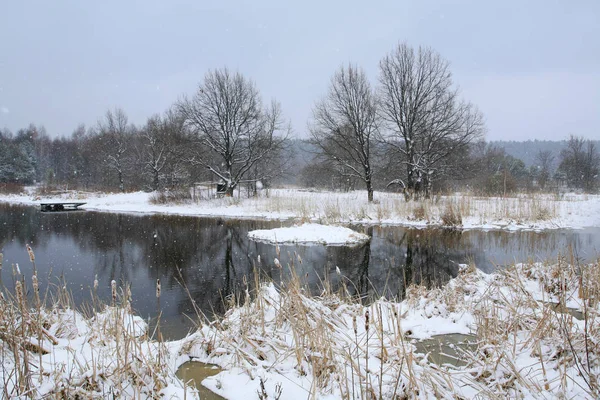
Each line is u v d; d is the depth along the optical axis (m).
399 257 12.02
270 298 5.32
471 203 22.20
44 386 3.11
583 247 12.73
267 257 11.97
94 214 25.67
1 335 3.91
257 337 4.29
